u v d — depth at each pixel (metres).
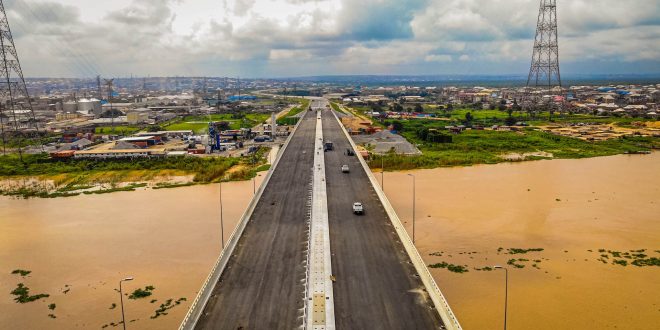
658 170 140.00
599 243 79.69
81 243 82.81
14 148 194.12
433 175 134.62
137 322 56.16
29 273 70.94
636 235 83.31
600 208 99.56
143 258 75.56
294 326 45.81
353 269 59.03
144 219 95.94
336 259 62.22
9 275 70.38
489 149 179.75
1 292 65.06
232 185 125.69
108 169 150.88
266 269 59.22
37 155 172.88
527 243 80.00
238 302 50.81
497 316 55.88
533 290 62.53
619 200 105.69
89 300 62.09
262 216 81.00
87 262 74.50
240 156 173.62
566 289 62.75
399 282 55.25
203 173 139.50
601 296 60.72
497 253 75.69
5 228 92.00
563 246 78.44
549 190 115.25
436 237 82.75
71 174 144.75
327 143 151.25
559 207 100.25
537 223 90.06
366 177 110.44
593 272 68.00
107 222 94.50
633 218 92.75
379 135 190.75
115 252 78.31
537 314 56.28
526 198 107.75
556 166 148.00
